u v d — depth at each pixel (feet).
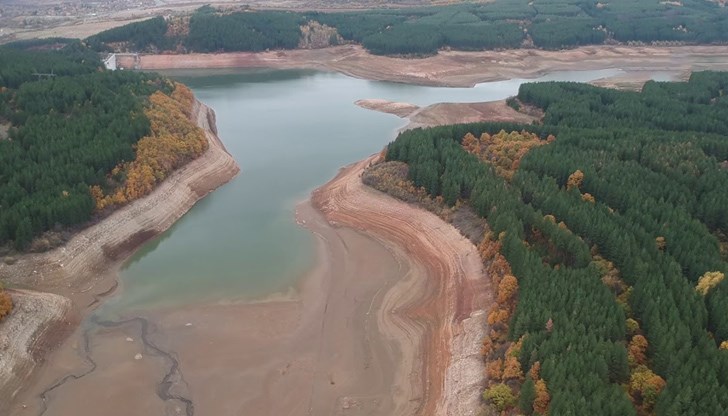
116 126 392.06
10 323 244.42
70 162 342.23
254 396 227.61
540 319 218.79
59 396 225.76
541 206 304.71
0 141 351.46
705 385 178.19
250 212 374.63
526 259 253.03
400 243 332.80
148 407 221.66
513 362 206.49
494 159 380.78
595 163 341.82
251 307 279.28
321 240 340.18
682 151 353.72
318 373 239.50
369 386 233.14
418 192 355.97
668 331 203.51
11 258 284.61
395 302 284.41
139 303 281.74
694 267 245.65
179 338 258.16
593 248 271.28
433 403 223.10
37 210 299.58
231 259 319.68
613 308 219.61
